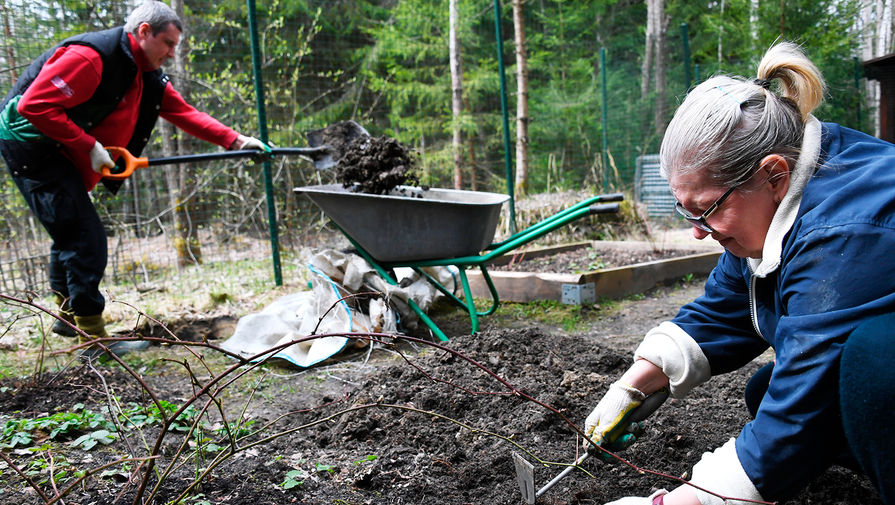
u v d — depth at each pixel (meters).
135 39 3.71
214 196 8.46
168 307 4.79
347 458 2.42
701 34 17.73
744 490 1.36
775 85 1.52
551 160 9.77
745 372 3.07
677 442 2.37
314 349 3.75
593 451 1.87
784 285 1.41
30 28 5.77
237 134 4.36
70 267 3.66
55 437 2.58
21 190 3.68
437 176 12.57
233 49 10.40
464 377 2.94
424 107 14.05
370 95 13.09
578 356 3.18
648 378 1.92
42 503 2.02
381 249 4.02
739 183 1.42
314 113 10.27
